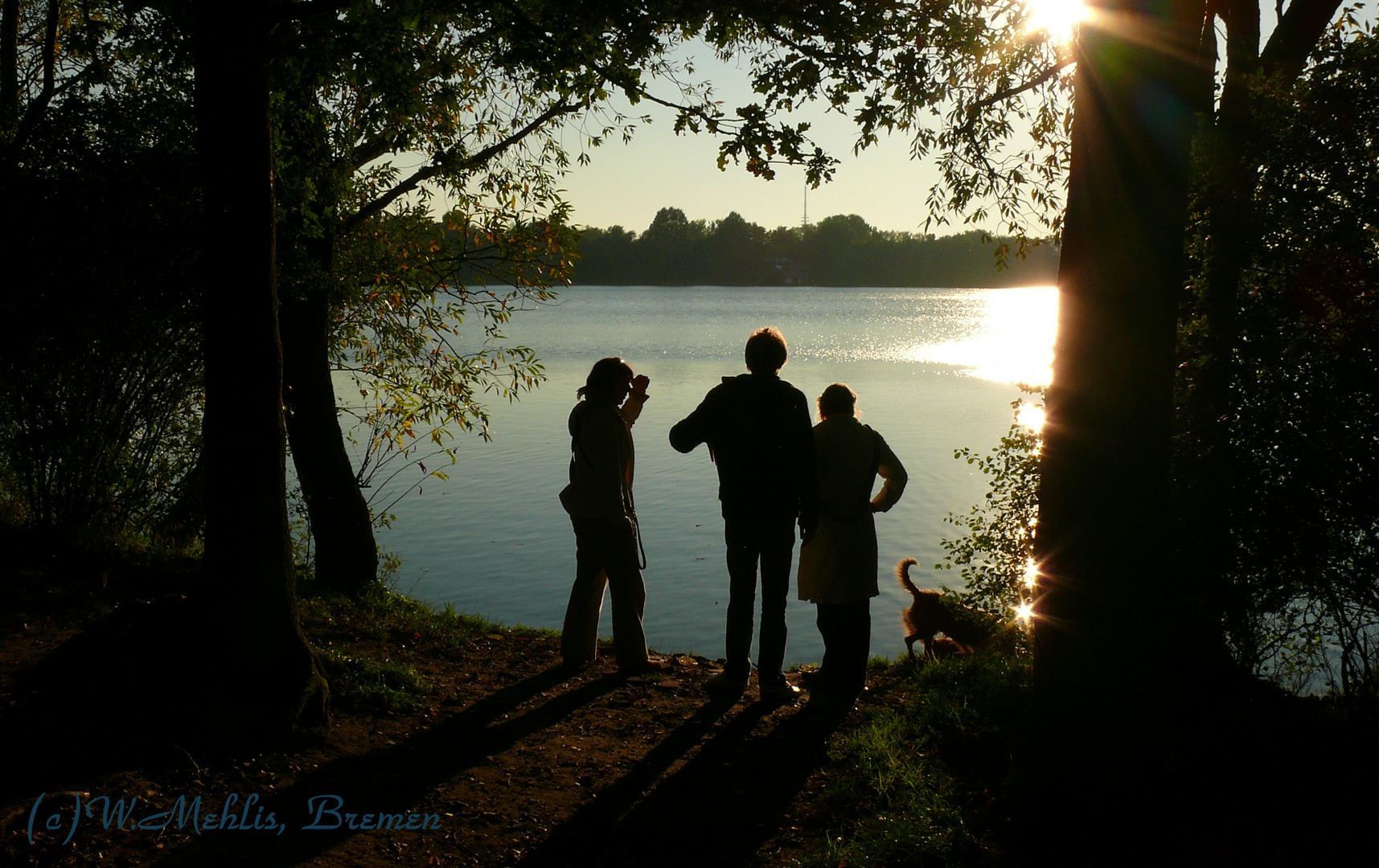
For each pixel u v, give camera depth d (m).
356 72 6.02
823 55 5.54
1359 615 4.49
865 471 5.43
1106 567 3.47
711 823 3.83
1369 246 4.38
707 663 6.26
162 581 6.65
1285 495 4.29
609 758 4.48
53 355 6.40
